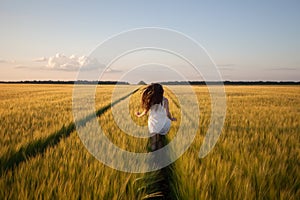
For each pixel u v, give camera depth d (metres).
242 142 5.68
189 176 3.97
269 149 5.02
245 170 4.13
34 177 3.65
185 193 3.66
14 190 3.34
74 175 3.79
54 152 4.73
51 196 3.29
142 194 3.68
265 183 3.56
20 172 3.74
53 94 24.73
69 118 8.69
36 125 7.35
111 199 3.36
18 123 7.86
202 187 3.54
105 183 3.57
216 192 3.51
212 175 3.84
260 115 10.66
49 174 3.83
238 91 34.34
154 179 4.48
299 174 3.86
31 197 3.21
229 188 3.54
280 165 4.02
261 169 3.94
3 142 5.18
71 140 5.63
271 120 9.19
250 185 3.46
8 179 3.64
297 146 5.43
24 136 5.84
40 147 5.41
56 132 6.45
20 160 4.71
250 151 5.03
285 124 8.12
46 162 4.14
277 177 3.76
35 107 12.59
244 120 9.08
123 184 3.56
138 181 3.87
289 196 3.30
